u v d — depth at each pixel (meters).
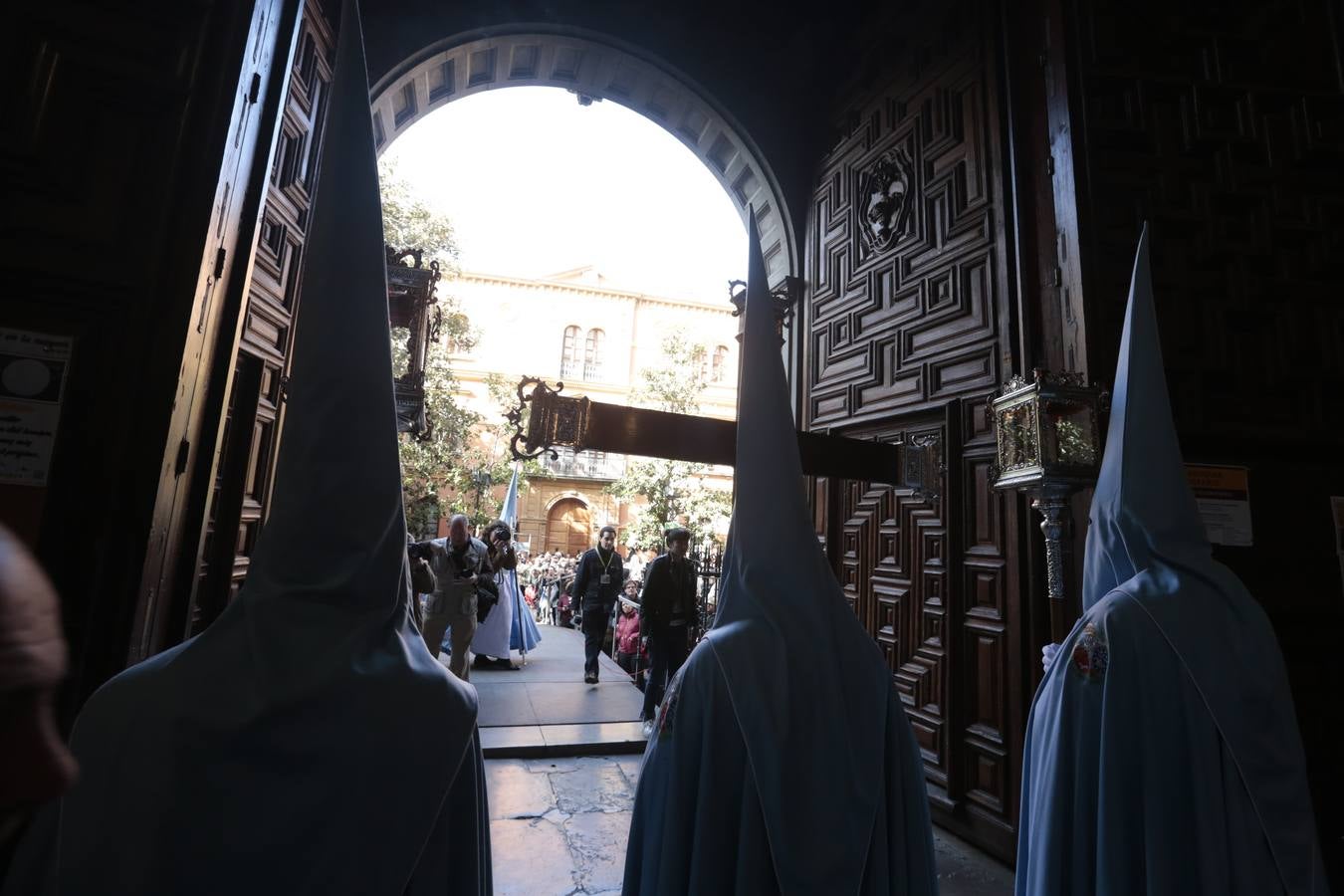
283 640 0.94
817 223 4.84
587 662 5.56
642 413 2.32
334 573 0.99
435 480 11.79
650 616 4.40
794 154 5.00
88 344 1.85
